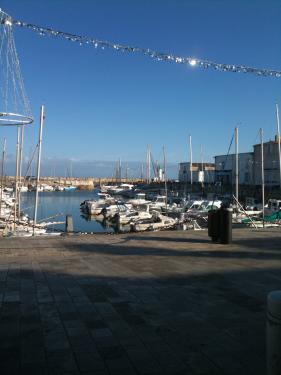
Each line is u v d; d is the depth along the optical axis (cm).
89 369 434
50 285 789
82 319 591
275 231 1711
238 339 513
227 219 1331
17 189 3297
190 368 434
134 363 447
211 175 9225
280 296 306
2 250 1207
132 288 767
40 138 2352
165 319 591
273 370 301
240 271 915
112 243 1353
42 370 432
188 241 1396
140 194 7594
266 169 7144
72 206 7300
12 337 523
